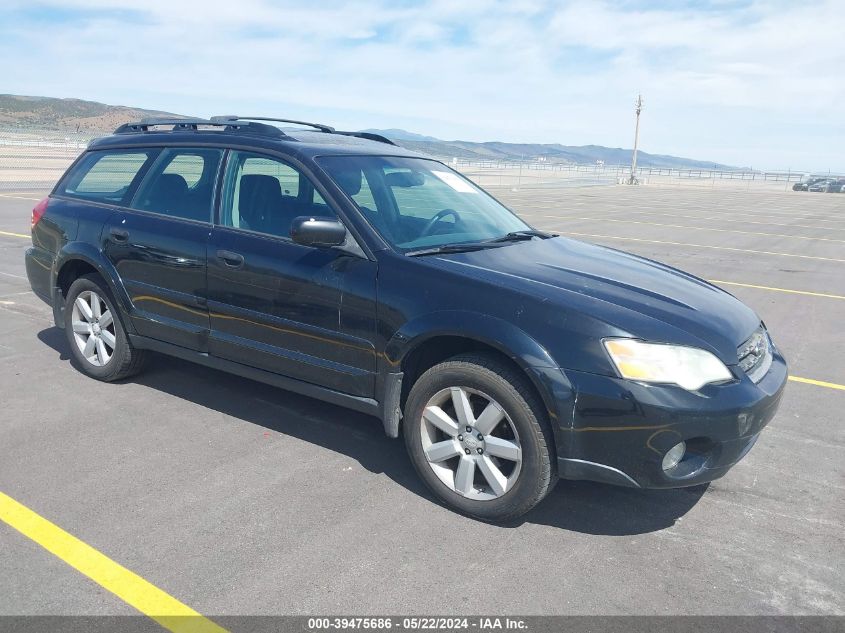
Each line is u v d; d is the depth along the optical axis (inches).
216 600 102.2
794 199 1694.1
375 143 179.6
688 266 452.4
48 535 117.6
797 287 388.2
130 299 174.4
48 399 177.5
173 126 185.0
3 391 182.1
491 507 124.6
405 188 159.8
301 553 114.7
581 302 120.6
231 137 164.6
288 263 144.0
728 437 115.4
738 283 394.3
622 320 117.3
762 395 119.7
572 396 114.7
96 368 189.3
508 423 122.2
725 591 108.8
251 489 135.4
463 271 129.1
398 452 154.6
